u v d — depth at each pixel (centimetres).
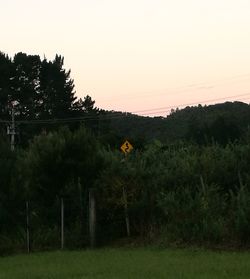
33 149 1784
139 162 1895
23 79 8031
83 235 1638
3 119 7475
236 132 5566
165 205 1584
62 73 8331
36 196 1734
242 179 1797
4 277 1091
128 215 1683
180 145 2353
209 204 1570
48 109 7962
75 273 1093
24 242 1633
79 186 1706
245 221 1414
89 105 8281
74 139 1770
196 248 1408
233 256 1238
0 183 1716
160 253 1338
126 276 1020
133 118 8462
